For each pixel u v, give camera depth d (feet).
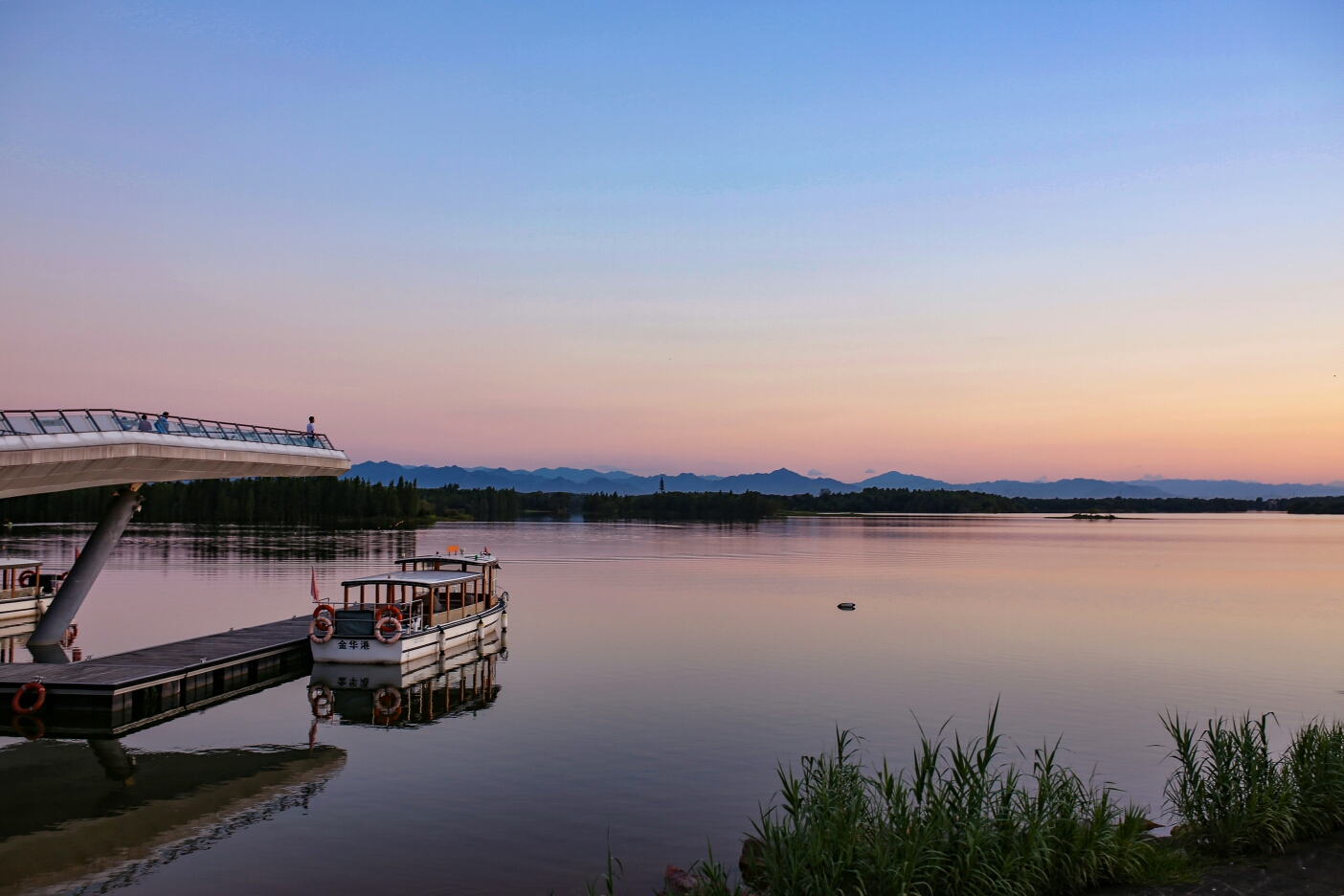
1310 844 56.85
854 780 59.93
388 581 146.82
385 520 632.79
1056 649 155.63
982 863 49.19
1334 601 230.48
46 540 392.27
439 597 175.63
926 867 48.65
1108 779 83.76
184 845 69.36
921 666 139.44
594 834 71.15
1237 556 418.72
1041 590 254.68
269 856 67.21
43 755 94.38
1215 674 134.51
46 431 120.57
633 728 102.99
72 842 70.18
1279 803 57.41
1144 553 435.12
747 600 223.71
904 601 224.94
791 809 55.67
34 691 105.40
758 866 54.65
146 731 103.60
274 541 420.36
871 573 301.43
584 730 101.81
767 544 473.26
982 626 182.70
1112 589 259.39
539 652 152.15
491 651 153.17
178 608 199.82
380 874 63.98
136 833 72.08
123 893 61.26
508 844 69.10
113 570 278.26
